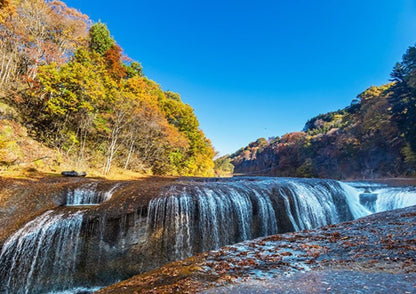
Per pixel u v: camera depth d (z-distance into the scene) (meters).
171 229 8.71
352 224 7.49
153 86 36.66
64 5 25.44
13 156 14.28
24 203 9.71
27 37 21.14
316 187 13.61
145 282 4.38
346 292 2.73
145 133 25.34
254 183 12.85
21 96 18.75
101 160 22.41
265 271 4.09
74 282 7.73
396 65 37.22
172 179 19.28
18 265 7.49
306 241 6.05
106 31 34.28
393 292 2.59
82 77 18.69
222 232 9.41
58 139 19.47
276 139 117.62
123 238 8.26
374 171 40.06
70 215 8.42
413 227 6.04
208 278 3.97
